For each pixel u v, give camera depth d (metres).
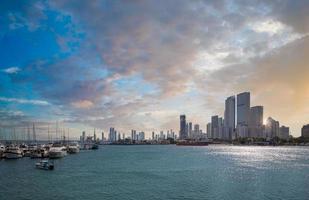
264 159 170.38
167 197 63.56
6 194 66.25
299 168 119.00
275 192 68.50
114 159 169.12
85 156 195.12
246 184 78.88
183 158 179.62
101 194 66.44
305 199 62.16
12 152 146.75
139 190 70.88
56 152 162.62
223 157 188.88
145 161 156.12
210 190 70.62
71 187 74.62
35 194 66.25
